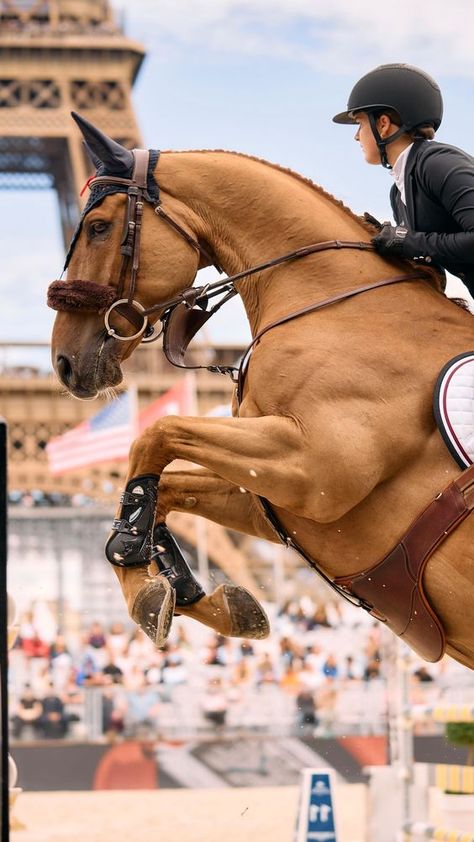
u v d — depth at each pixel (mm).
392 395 5684
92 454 31531
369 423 5621
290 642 26328
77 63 57031
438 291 6223
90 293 6066
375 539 5762
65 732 22828
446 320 5965
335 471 5570
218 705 23000
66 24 59219
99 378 6133
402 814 12438
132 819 16359
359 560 5855
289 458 5645
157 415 32281
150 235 6148
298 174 6520
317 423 5621
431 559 5605
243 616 6230
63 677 25438
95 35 57844
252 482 5680
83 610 41531
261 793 19922
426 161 5988
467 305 6316
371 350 5750
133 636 26469
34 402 48625
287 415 5738
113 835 14586
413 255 6059
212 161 6348
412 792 12438
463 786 11164
